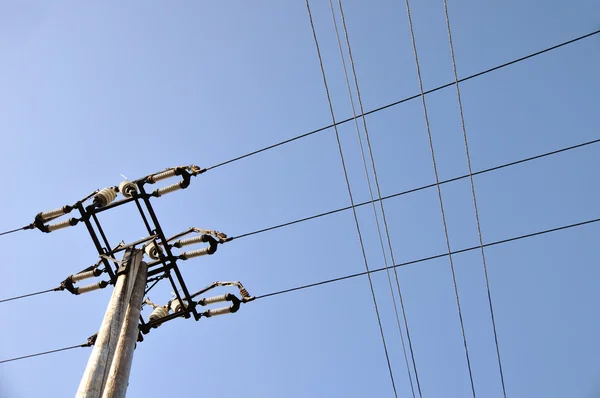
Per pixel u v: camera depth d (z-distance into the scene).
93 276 10.75
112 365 8.87
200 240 10.84
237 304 11.16
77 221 10.80
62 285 10.98
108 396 8.48
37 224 10.99
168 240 10.95
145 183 10.88
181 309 10.94
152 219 10.80
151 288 10.66
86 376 8.13
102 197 10.70
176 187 10.88
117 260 10.46
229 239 10.91
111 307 9.34
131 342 9.24
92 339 11.32
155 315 10.90
